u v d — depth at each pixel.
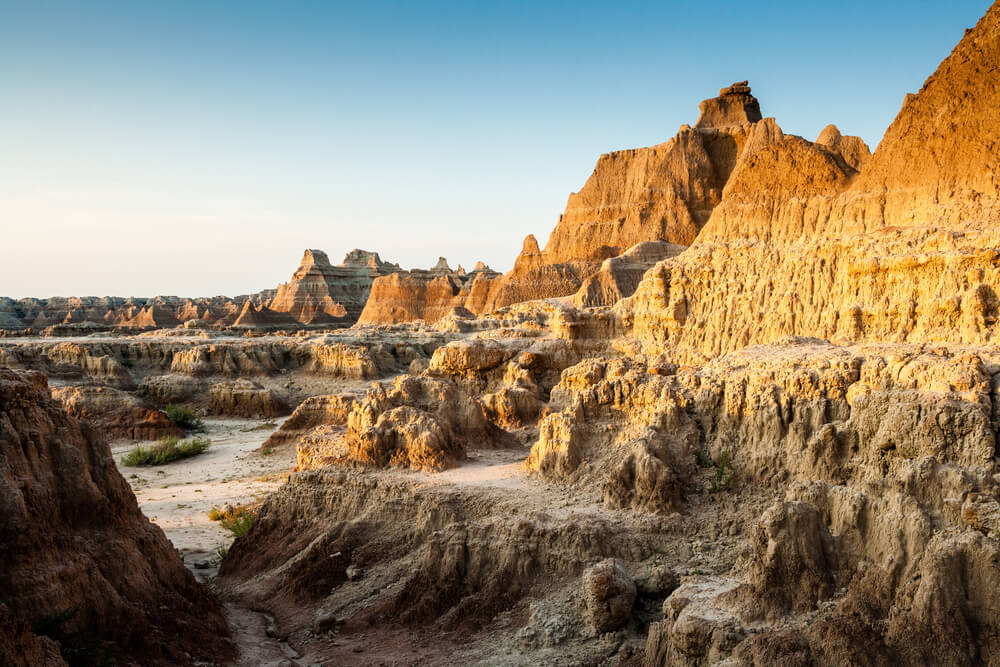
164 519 41.03
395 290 172.38
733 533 24.30
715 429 29.22
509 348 58.00
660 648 18.38
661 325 53.31
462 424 38.22
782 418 27.09
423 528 27.34
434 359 57.97
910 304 35.28
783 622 17.36
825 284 42.25
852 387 25.83
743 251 50.28
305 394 90.75
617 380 32.94
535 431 40.88
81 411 71.38
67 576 19.84
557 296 116.75
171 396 88.12
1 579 18.59
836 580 18.17
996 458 20.31
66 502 21.84
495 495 27.89
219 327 157.75
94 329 155.88
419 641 22.44
